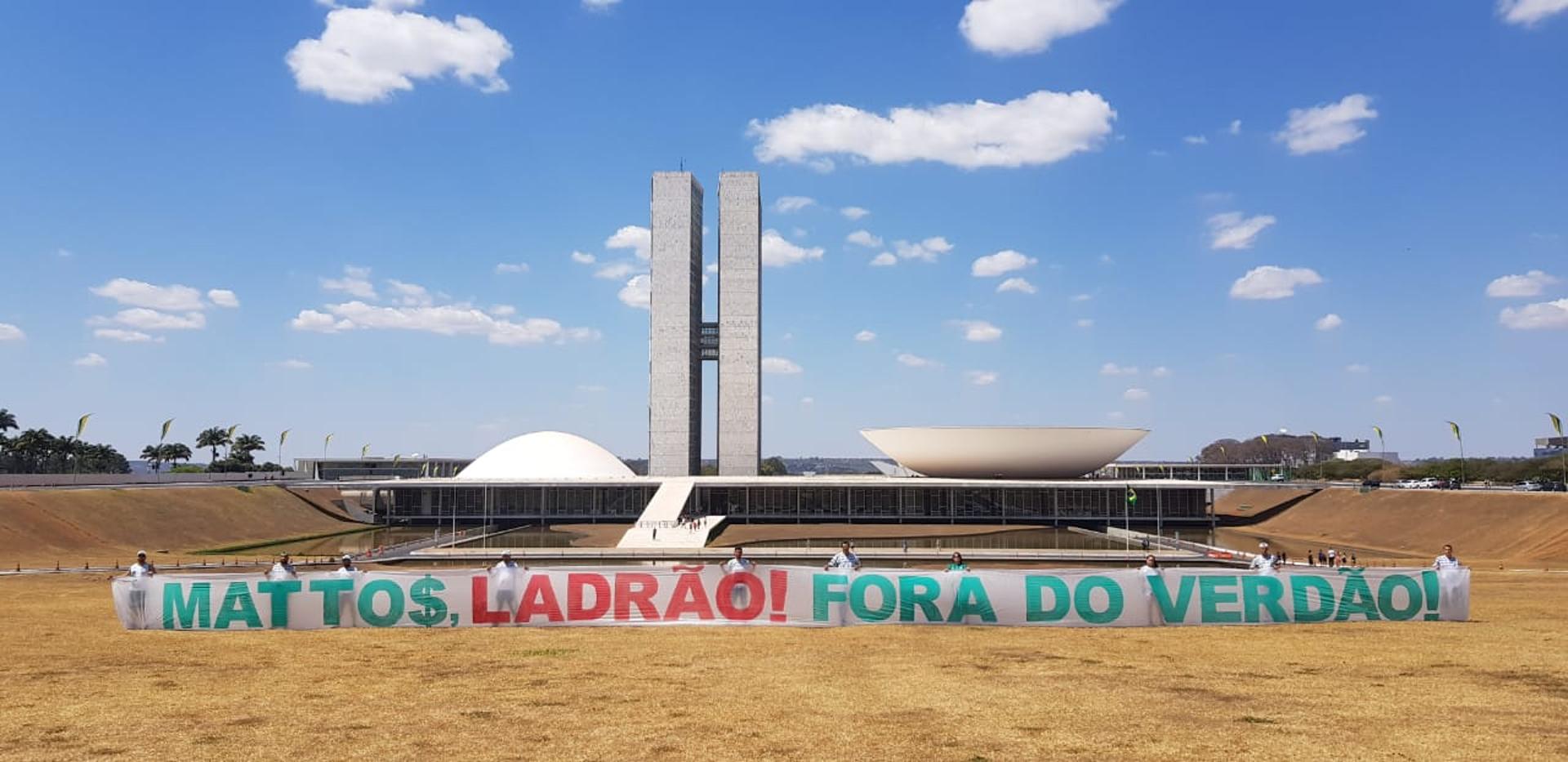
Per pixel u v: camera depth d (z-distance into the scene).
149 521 90.94
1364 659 19.91
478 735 13.69
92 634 23.91
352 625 24.55
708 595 24.91
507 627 24.56
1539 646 21.55
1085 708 15.28
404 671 18.75
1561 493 94.62
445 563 67.62
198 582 24.56
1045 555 69.50
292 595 24.53
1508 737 13.44
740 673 18.42
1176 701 15.83
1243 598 25.23
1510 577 47.97
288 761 12.47
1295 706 15.38
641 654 20.62
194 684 17.50
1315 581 25.39
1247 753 12.68
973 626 24.73
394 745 13.18
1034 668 18.92
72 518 83.31
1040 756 12.55
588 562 69.00
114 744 13.32
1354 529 108.62
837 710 15.20
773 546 86.56
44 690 17.00
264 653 21.05
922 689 16.78
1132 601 24.91
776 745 13.12
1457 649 21.17
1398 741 13.23
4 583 44.22
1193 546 78.06
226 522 100.88
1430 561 70.06
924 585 24.97
